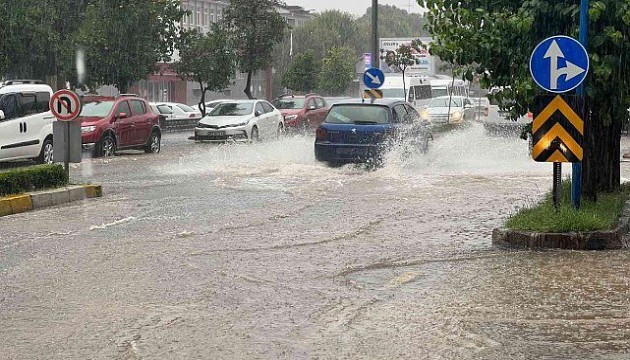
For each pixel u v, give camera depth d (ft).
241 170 73.56
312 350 23.39
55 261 35.45
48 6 108.06
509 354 22.88
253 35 169.37
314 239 40.65
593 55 40.42
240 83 275.80
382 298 29.09
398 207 51.55
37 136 77.97
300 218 47.26
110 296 29.48
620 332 24.90
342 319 26.45
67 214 49.42
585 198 44.65
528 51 42.86
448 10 45.27
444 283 31.27
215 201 54.65
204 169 75.25
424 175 69.62
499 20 42.93
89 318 26.66
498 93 44.70
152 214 49.03
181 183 65.26
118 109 92.63
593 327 25.41
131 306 28.12
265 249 38.06
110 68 119.85
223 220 46.52
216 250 37.78
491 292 29.78
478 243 39.34
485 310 27.37
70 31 115.03
